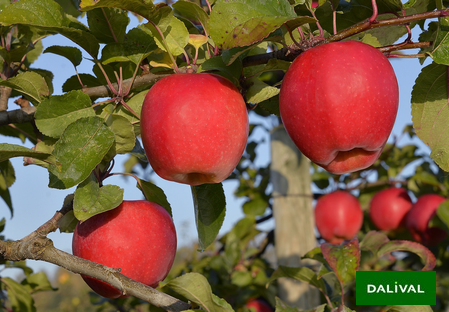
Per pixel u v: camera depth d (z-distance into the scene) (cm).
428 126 137
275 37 113
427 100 136
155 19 119
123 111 140
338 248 146
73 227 145
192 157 112
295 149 274
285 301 244
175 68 129
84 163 114
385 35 158
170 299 111
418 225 323
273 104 156
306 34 139
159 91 117
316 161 123
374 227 400
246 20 101
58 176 112
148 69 139
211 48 147
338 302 173
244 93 131
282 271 175
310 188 273
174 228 146
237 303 290
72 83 160
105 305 328
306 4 130
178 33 133
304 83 111
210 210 148
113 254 128
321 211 355
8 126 187
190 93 113
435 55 114
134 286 110
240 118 118
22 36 165
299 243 259
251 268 332
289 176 269
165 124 111
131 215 135
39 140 143
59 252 110
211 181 126
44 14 126
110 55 134
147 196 154
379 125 112
